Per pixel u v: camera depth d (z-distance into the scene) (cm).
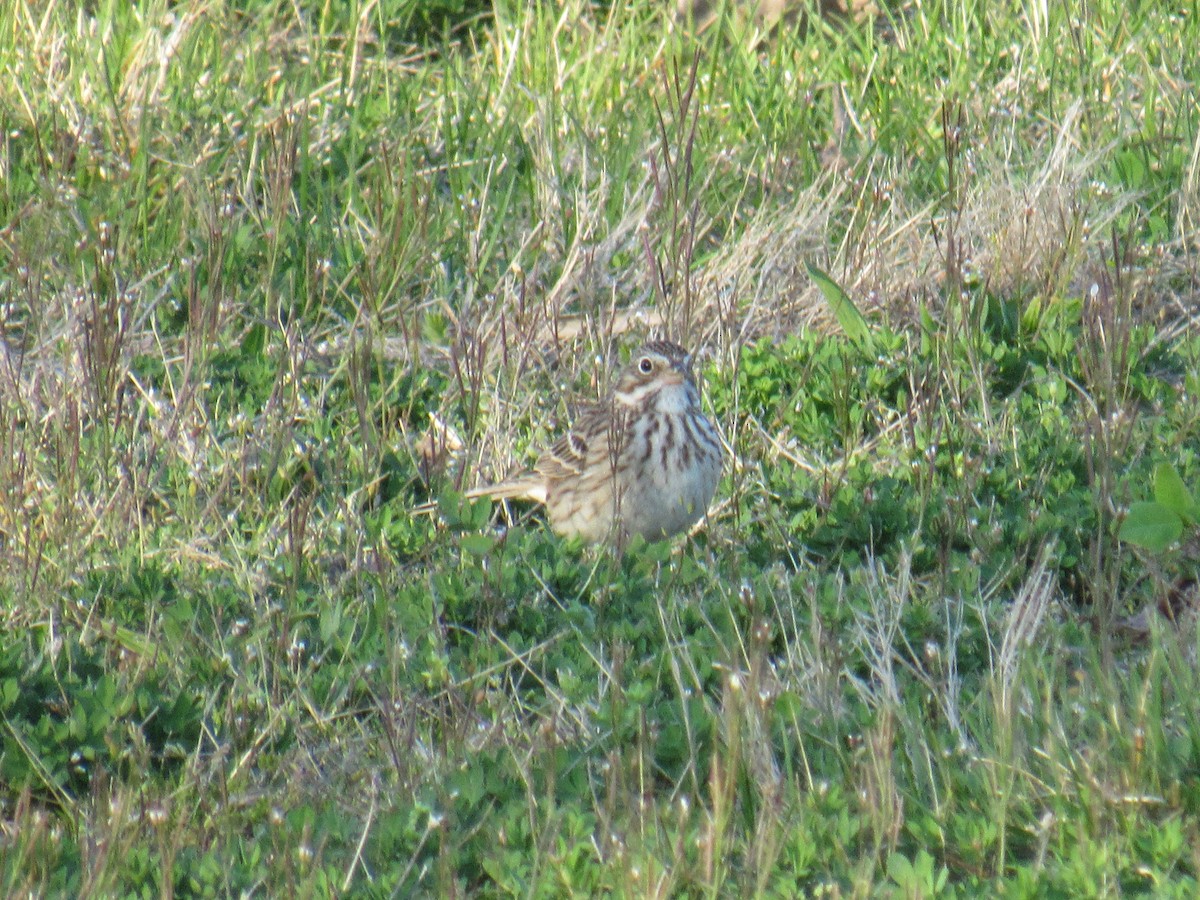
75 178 1641
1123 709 859
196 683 988
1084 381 1366
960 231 1521
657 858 784
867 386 1357
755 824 828
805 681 923
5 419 1220
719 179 1675
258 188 1648
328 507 1227
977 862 803
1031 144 1706
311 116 1759
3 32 1850
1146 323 1433
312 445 1284
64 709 966
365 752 927
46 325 1421
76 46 1808
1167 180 1634
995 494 1209
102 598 1069
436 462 1269
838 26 2036
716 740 843
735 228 1630
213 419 1323
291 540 1084
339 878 792
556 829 801
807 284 1515
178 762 934
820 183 1616
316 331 1476
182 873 802
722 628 1029
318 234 1563
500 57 1908
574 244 1516
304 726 940
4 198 1608
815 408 1348
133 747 909
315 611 1054
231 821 849
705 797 865
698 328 1425
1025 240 1508
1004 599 1080
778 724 887
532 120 1764
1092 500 1135
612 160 1677
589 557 1145
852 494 1180
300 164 1655
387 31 2050
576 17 1994
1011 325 1423
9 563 1096
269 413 1266
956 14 1950
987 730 879
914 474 1228
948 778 842
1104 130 1716
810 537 1159
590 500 1228
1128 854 789
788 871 789
